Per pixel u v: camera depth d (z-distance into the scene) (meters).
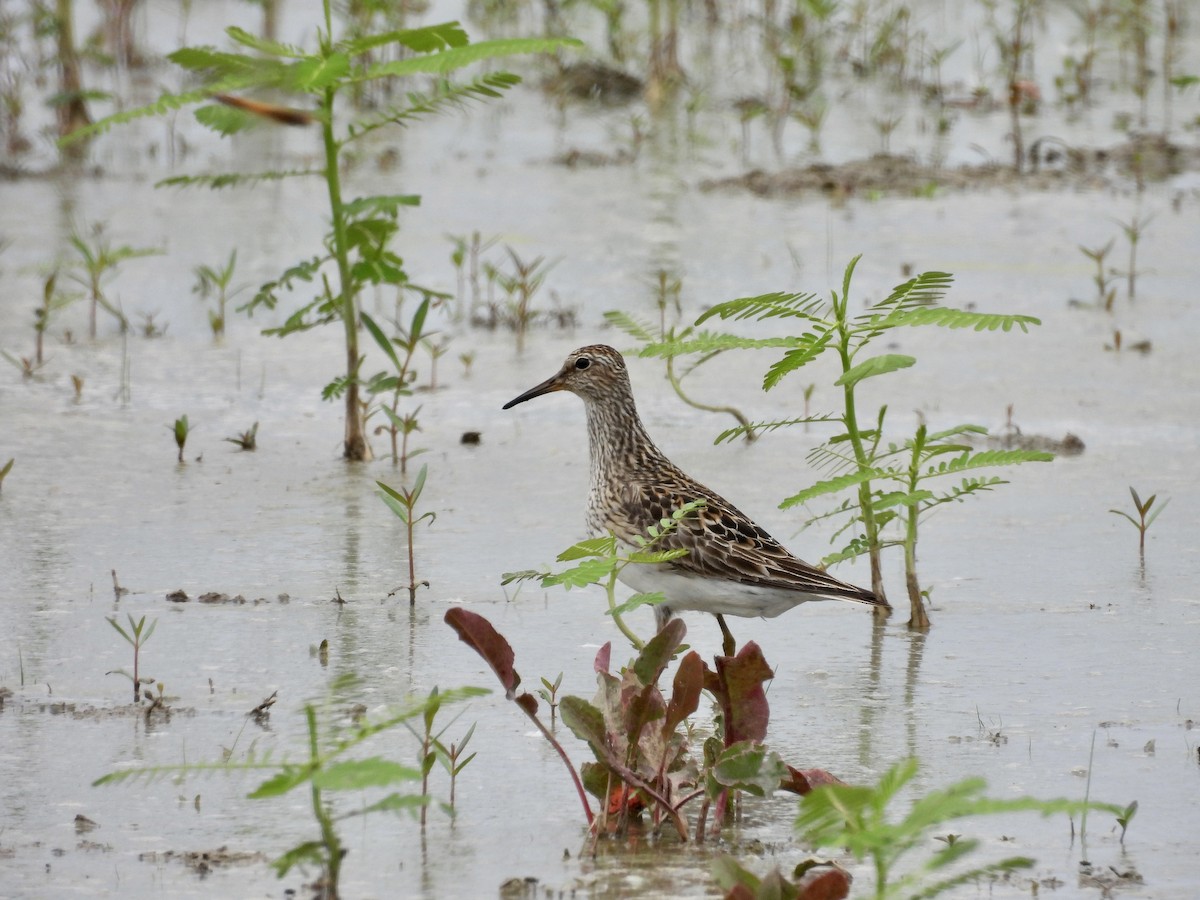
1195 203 23.41
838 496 13.43
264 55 17.55
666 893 7.23
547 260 20.73
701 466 14.17
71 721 9.06
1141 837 7.84
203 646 10.22
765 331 18.12
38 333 16.94
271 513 12.95
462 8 32.69
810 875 7.46
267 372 17.00
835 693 9.70
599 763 7.87
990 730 9.10
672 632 7.93
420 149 26.77
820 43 30.08
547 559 11.94
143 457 14.34
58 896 7.14
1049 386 16.50
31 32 30.69
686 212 23.16
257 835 7.78
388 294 19.59
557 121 28.39
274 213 23.05
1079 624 10.80
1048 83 29.73
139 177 24.97
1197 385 16.50
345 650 10.18
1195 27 33.06
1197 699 9.55
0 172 24.92
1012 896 7.26
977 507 13.23
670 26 29.36
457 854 7.62
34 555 11.86
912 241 21.56
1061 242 21.56
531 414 15.85
